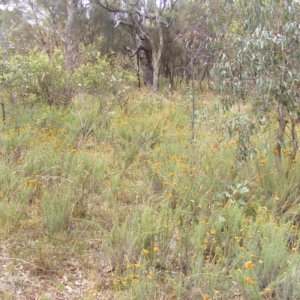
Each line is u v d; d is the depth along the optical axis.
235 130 4.95
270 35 4.25
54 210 4.05
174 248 3.78
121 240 3.69
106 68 9.91
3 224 3.97
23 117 7.78
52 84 9.27
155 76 15.68
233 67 4.70
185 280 3.29
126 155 6.02
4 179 4.61
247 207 4.43
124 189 4.93
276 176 4.93
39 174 5.02
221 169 5.25
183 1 16.88
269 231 3.61
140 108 9.80
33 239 3.94
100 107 8.74
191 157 5.70
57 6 20.00
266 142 5.29
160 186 5.04
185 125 8.13
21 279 3.41
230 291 3.15
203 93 14.79
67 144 6.17
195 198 4.49
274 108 4.82
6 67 7.74
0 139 6.17
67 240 3.97
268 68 4.44
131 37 21.56
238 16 4.76
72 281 3.47
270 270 3.25
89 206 4.52
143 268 3.24
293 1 4.22
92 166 5.29
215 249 3.65
